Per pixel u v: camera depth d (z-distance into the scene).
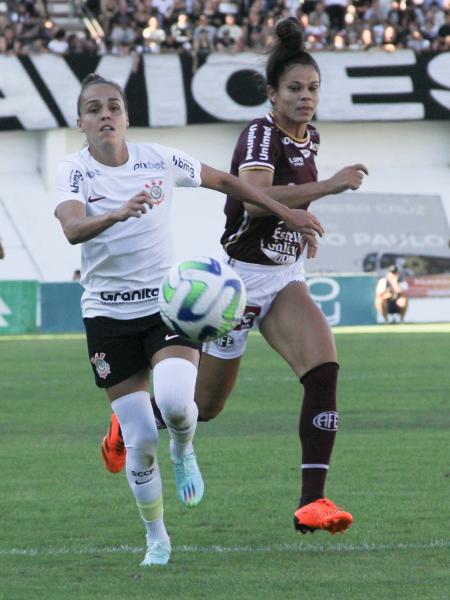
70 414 39.91
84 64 100.75
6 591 16.70
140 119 102.25
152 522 18.61
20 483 26.56
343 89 106.06
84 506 23.78
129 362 18.55
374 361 57.09
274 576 17.48
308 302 20.52
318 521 18.16
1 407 41.81
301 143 20.84
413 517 22.11
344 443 32.06
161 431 35.72
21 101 100.00
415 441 32.41
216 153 107.44
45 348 67.44
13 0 106.19
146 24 106.75
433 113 107.06
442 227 105.19
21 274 96.75
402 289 93.88
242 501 24.08
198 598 16.16
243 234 20.75
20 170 105.31
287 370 54.44
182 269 17.67
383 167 112.44
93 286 18.73
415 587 16.69
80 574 17.84
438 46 107.88
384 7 112.00
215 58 103.19
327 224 102.62
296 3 110.25
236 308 17.66
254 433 34.78
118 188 18.38
